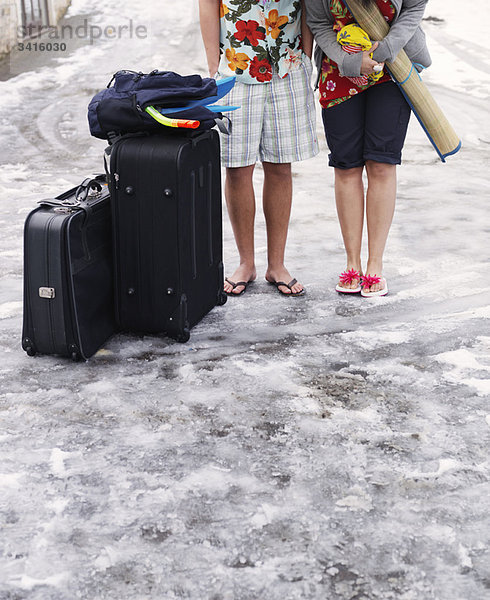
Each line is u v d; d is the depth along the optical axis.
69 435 2.58
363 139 3.62
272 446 2.52
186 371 3.00
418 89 3.46
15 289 3.73
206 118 3.08
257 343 3.25
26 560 2.03
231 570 1.99
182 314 3.20
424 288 3.76
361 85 3.45
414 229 4.55
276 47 3.46
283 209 3.69
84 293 3.03
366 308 3.58
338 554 2.04
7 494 2.28
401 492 2.28
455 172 5.77
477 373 2.97
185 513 2.20
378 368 3.02
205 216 3.32
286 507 2.22
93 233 3.06
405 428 2.61
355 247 3.76
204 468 2.40
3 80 8.98
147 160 3.01
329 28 3.45
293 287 3.74
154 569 2.00
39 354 3.13
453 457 2.45
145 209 3.07
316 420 2.67
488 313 3.47
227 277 3.88
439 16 14.20
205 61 10.16
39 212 2.99
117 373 2.99
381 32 3.34
